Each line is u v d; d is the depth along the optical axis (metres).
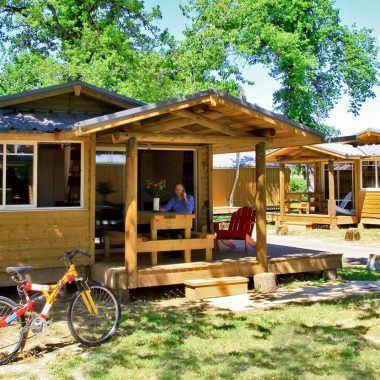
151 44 28.05
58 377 5.16
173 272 9.00
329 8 32.47
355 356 5.72
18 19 25.30
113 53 23.64
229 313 7.81
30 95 10.38
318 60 34.09
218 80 29.05
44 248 9.30
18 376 5.24
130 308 8.23
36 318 5.86
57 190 9.58
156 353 5.88
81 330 6.75
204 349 6.02
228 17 28.62
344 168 23.36
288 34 29.20
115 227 11.69
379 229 21.17
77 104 10.99
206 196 12.58
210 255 9.84
